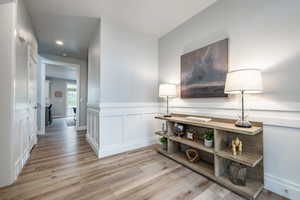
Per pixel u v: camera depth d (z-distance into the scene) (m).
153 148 2.76
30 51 2.40
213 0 1.98
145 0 1.98
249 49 1.63
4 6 1.55
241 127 1.45
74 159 2.21
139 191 1.43
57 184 1.54
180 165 2.02
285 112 1.36
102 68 2.38
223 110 1.89
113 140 2.49
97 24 2.58
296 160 1.29
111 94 2.48
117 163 2.08
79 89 4.60
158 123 3.12
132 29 2.74
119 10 2.20
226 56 1.82
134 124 2.77
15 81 1.62
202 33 2.18
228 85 1.50
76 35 3.01
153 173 1.79
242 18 1.69
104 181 1.61
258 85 1.36
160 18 2.40
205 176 1.70
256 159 1.37
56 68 5.88
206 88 2.07
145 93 2.95
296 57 1.30
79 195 1.36
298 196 1.26
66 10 2.19
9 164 1.53
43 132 3.93
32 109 2.67
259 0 1.55
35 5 2.07
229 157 1.46
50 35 3.00
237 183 1.44
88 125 3.30
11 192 1.39
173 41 2.75
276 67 1.42
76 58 4.55
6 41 1.54
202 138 2.10
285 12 1.37
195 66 2.25
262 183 1.47
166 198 1.33
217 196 1.35
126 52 2.68
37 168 1.90
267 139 1.47
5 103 1.53
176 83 2.68
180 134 2.24
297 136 1.29
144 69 2.93
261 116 1.52
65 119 7.60
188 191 1.43
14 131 1.60
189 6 2.11
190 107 2.38
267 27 1.49
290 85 1.33
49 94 8.33
